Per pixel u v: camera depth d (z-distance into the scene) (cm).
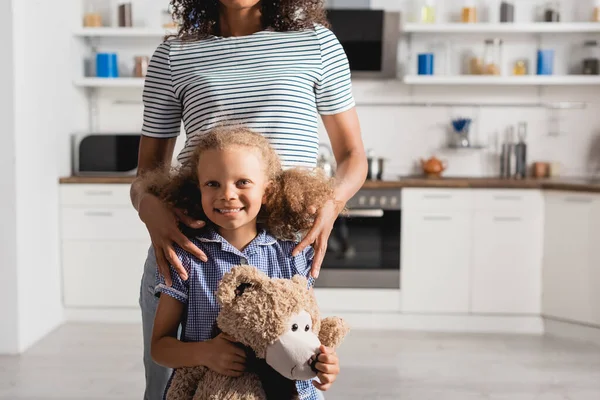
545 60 474
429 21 474
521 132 494
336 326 134
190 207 144
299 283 128
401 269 443
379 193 439
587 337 420
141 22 503
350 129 170
